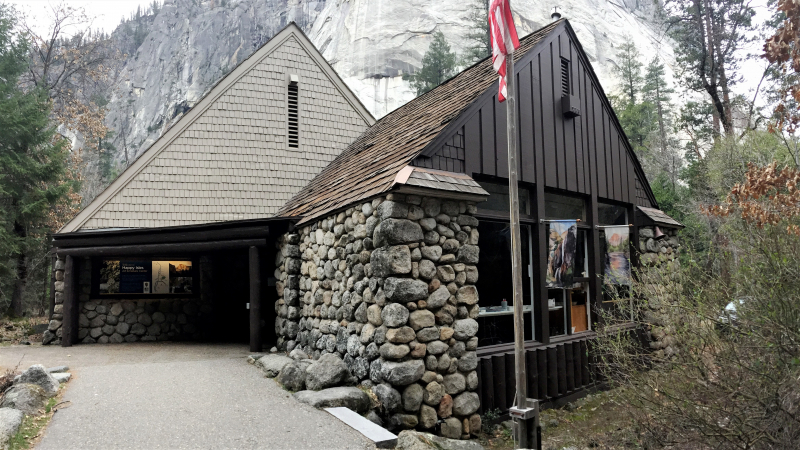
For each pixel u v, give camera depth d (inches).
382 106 2484.0
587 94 359.9
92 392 219.3
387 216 211.9
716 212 249.0
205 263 433.1
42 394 198.5
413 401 206.2
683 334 184.5
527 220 297.3
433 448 174.2
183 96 3316.9
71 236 385.4
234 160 458.6
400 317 205.9
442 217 230.7
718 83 847.1
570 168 331.9
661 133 1301.7
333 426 182.7
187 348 357.4
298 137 484.4
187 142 445.4
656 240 396.5
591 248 346.9
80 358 312.8
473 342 233.9
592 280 343.9
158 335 411.8
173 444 162.1
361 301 233.9
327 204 293.0
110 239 381.1
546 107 318.3
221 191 451.5
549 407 287.7
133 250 372.5
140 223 425.7
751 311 172.6
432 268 221.5
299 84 490.3
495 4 199.3
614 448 211.6
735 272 189.5
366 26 2731.3
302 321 313.4
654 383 190.9
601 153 366.3
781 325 158.4
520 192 302.8
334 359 233.9
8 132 718.5
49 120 813.9
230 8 3961.6
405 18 2709.2
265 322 420.5
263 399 213.8
